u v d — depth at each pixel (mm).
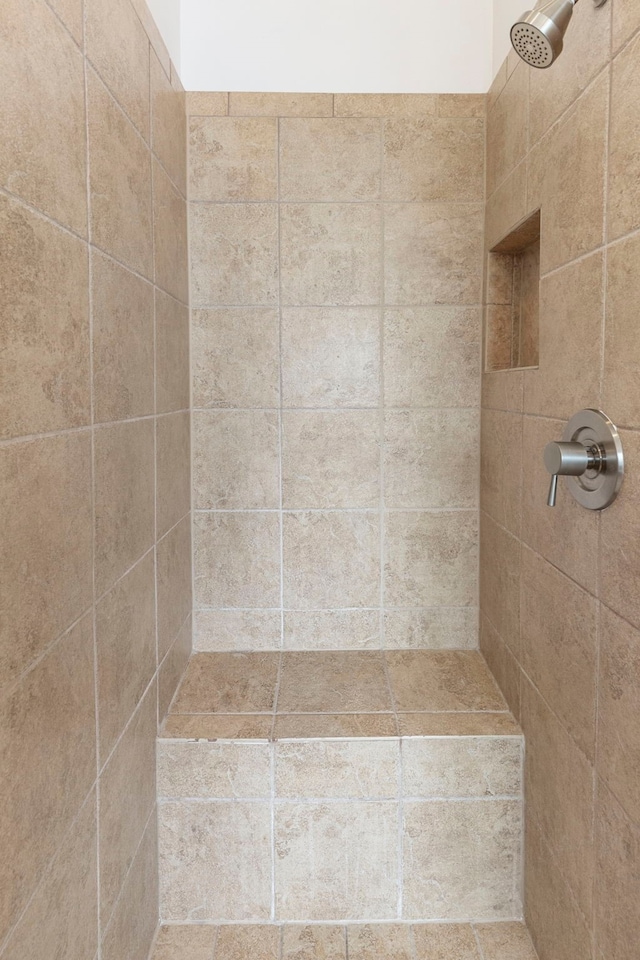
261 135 1751
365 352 1805
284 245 1774
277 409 1812
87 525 971
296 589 1855
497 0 1681
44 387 810
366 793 1419
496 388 1644
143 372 1292
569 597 1138
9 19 709
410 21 1748
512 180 1492
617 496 937
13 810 732
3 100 697
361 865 1426
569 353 1125
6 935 715
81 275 941
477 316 1795
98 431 1021
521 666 1437
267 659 1816
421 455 1830
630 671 901
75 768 925
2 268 699
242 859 1422
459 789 1423
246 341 1794
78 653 936
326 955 1338
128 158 1182
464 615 1867
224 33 1740
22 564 751
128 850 1192
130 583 1202
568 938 1153
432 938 1382
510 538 1522
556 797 1213
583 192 1058
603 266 979
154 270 1382
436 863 1429
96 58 1004
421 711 1523
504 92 1562
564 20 899
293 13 1747
